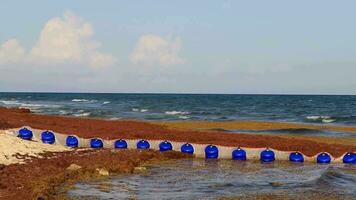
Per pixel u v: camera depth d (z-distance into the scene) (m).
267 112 88.88
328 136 44.53
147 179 23.03
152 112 85.00
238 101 156.12
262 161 30.89
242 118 71.19
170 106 113.00
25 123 39.66
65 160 25.02
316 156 31.05
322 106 116.50
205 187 21.17
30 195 17.53
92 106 108.25
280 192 20.17
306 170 26.97
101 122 48.72
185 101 153.25
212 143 34.62
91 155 27.73
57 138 32.06
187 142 34.28
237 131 47.56
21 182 19.45
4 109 65.44
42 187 18.62
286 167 28.22
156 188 20.75
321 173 25.39
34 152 26.36
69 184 20.73
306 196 19.44
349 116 74.81
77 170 22.73
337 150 33.75
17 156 24.53
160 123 55.19
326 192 20.28
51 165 23.45
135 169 25.73
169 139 36.03
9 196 17.42
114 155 28.22
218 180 23.08
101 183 21.36
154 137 36.75
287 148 33.59
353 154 30.78
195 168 27.17
